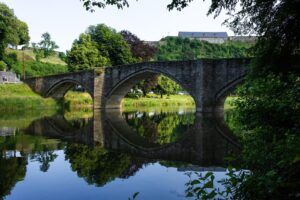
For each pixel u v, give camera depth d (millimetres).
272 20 12156
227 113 44781
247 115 11828
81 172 14086
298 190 5484
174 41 156500
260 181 6020
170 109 62125
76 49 70000
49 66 105875
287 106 10047
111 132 28297
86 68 69000
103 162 16156
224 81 41062
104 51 72438
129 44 77000
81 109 58375
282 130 10516
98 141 23172
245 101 11891
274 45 12531
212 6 12484
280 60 12594
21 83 68375
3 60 88625
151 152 19047
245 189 6633
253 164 9172
